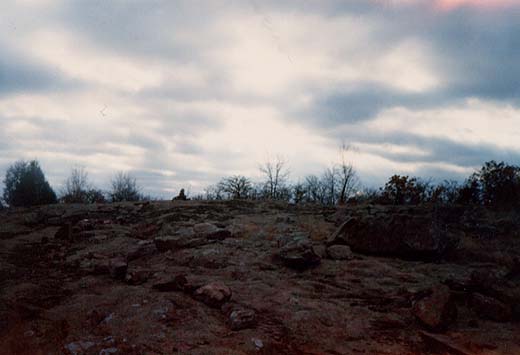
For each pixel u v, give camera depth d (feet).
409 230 35.35
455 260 35.24
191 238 38.11
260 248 36.45
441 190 80.79
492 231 45.50
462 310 22.20
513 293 22.94
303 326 19.07
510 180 66.28
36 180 108.88
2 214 60.75
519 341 17.74
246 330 18.29
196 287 22.86
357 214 51.16
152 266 30.89
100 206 65.16
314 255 31.55
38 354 15.31
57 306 21.21
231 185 133.49
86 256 33.88
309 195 130.21
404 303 22.81
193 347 16.17
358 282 27.50
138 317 18.92
